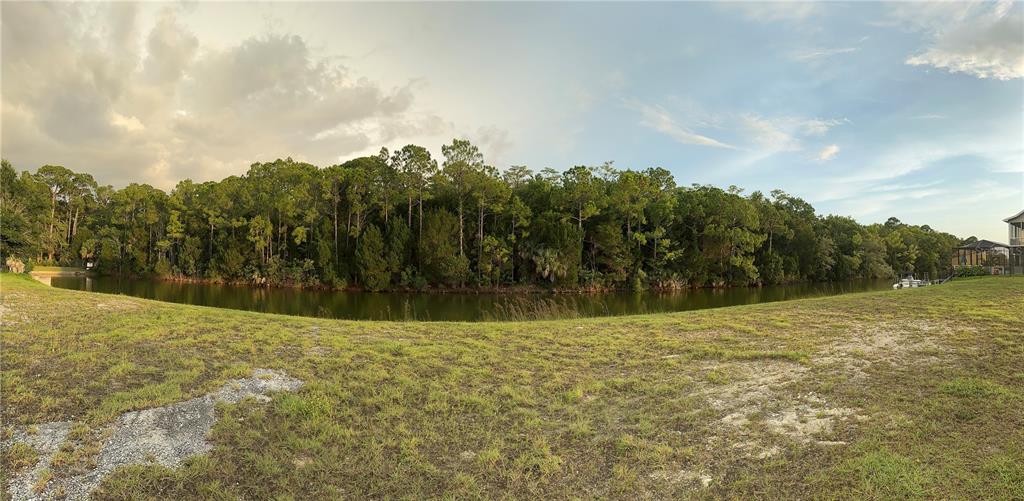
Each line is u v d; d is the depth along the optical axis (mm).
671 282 46781
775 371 8211
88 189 75750
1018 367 7562
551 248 43094
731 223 51156
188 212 55656
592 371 8602
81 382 6914
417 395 7242
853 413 6254
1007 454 4984
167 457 5230
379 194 46312
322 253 44750
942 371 7590
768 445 5590
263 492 4789
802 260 57719
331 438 5859
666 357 9383
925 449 5207
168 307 13633
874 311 13492
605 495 4852
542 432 6188
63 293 15078
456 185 44938
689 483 4969
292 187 47844
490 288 43625
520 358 9305
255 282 48812
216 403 6484
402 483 5023
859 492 4551
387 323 12789
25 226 34094
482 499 4789
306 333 10805
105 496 4570
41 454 5094
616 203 47594
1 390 6496
